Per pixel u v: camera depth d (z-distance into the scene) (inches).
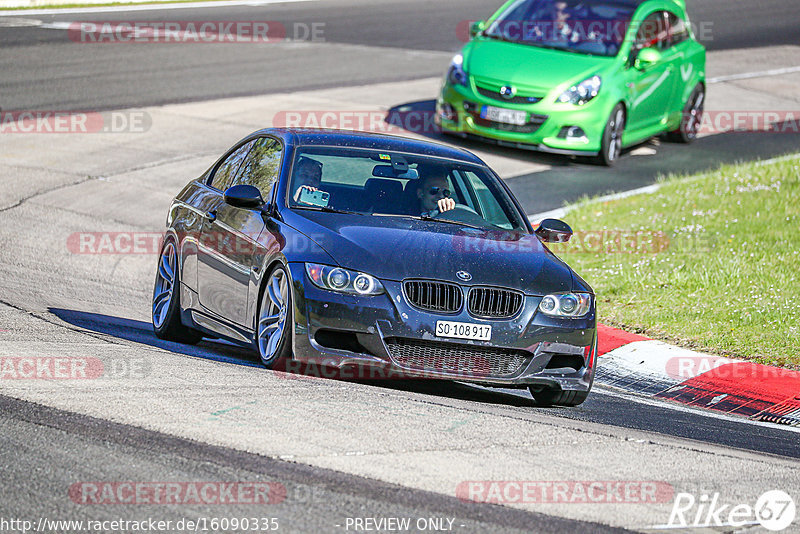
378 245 991.6
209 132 2385.6
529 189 2140.7
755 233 1793.8
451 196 1125.7
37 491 642.2
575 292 1017.5
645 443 868.6
